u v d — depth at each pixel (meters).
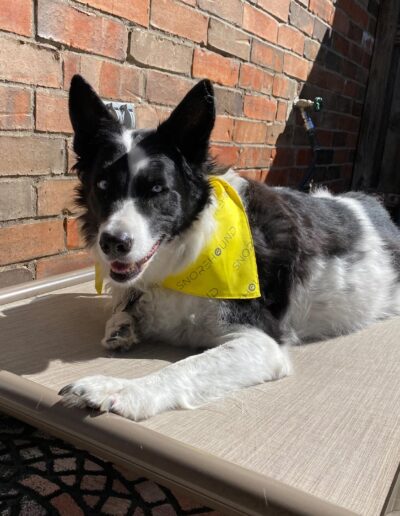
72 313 0.72
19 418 0.49
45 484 0.46
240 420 0.48
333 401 0.52
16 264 0.78
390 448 0.44
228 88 1.11
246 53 1.14
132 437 0.43
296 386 0.55
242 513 0.38
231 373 0.54
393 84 1.74
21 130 0.74
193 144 0.62
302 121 1.42
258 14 1.14
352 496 0.38
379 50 1.74
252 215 0.66
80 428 0.44
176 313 0.63
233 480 0.38
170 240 0.60
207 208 0.62
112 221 0.55
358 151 1.81
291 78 1.33
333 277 0.71
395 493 0.37
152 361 0.59
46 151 0.78
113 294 0.70
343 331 0.75
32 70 0.73
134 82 0.90
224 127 1.12
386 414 0.50
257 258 0.64
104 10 0.81
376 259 0.78
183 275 0.61
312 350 0.67
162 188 0.58
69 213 0.85
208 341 0.63
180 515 0.43
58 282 0.81
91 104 0.62
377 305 0.79
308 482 0.39
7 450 0.50
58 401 0.47
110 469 0.48
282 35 1.24
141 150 0.58
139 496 0.45
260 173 1.29
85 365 0.57
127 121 0.88
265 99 1.24
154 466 0.41
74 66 0.79
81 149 0.63
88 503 0.44
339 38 1.52
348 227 0.76
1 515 0.42
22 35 0.71
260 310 0.63
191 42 0.99
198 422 0.47
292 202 0.72
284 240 0.65
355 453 0.43
